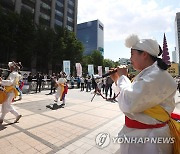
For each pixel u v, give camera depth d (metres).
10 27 26.30
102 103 9.23
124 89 1.29
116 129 4.64
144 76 1.25
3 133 4.05
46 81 17.73
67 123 5.12
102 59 63.91
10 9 32.72
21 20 27.77
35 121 5.20
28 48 28.36
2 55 27.66
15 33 27.08
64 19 47.78
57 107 7.65
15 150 3.20
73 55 36.06
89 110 7.23
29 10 36.78
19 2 34.34
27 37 28.38
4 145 3.40
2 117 4.82
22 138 3.79
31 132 4.20
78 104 8.72
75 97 11.68
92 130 4.52
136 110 1.23
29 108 7.14
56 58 33.78
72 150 3.28
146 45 1.33
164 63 1.24
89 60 60.25
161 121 1.25
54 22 43.88
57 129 4.52
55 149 3.31
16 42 27.12
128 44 1.44
